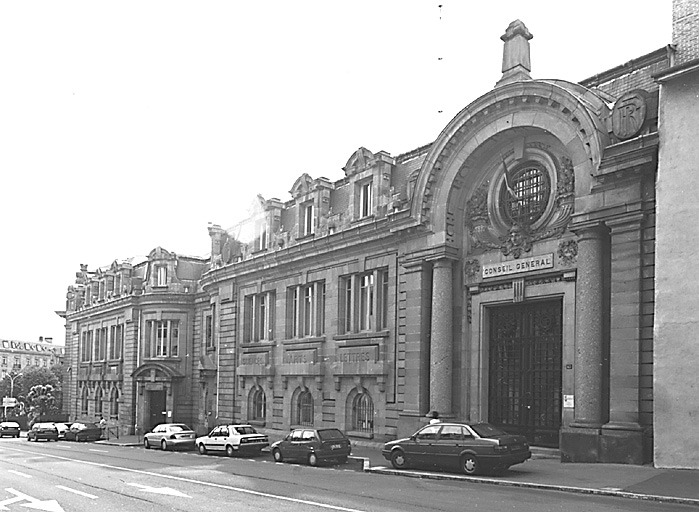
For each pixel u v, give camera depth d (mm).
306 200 35531
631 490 14922
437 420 25312
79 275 69125
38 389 81938
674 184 18828
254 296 39156
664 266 18719
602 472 17781
